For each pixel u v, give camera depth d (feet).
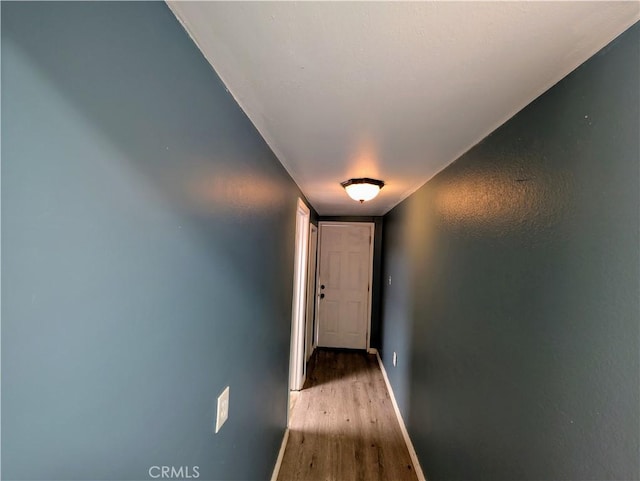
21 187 1.13
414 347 7.55
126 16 1.63
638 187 1.88
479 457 3.95
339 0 1.92
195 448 2.67
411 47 2.36
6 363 1.11
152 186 1.89
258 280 4.51
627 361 1.92
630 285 1.91
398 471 6.71
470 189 4.53
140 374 1.87
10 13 1.08
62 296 1.31
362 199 7.79
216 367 3.08
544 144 2.84
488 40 2.24
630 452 1.89
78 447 1.43
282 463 6.86
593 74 2.28
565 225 2.52
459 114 3.50
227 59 2.59
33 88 1.16
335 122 3.86
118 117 1.59
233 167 3.28
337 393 10.16
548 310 2.70
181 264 2.28
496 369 3.59
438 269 5.93
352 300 14.42
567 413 2.43
